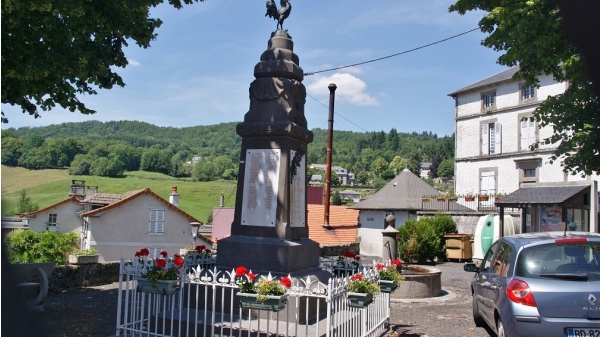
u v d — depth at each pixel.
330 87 22.30
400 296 12.40
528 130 33.69
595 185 17.50
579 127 10.52
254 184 8.22
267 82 8.35
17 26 7.72
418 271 13.69
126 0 8.80
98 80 9.96
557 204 17.67
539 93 32.91
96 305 9.72
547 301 5.97
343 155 138.00
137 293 7.15
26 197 45.31
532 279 6.20
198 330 6.76
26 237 12.40
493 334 8.41
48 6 7.07
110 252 29.25
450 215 26.23
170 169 98.50
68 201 35.69
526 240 6.92
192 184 88.94
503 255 7.28
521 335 6.03
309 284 6.17
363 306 6.36
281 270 7.57
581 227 18.05
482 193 36.53
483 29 11.80
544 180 32.44
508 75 35.19
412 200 32.41
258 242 7.79
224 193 82.44
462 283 15.66
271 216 8.00
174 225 31.42
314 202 35.34
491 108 36.28
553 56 9.68
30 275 9.09
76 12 8.02
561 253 6.38
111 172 86.44
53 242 12.66
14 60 8.01
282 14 8.80
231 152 133.25
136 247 30.05
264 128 8.10
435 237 22.30
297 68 8.55
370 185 104.75
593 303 5.86
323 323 7.01
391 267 8.41
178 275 6.64
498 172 35.53
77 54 8.58
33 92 8.84
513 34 9.94
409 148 144.38
